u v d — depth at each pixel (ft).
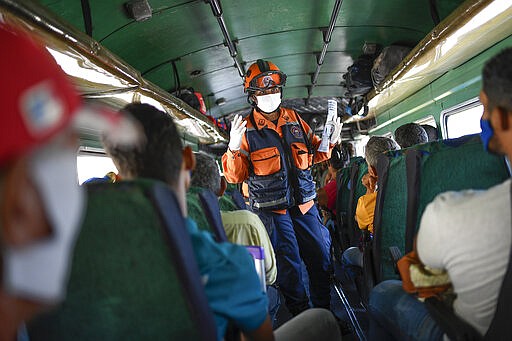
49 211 1.99
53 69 2.04
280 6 16.85
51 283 2.12
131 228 3.22
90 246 3.31
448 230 4.07
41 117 1.86
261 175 12.26
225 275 4.16
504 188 3.90
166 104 17.47
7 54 1.85
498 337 3.97
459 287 4.25
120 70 11.78
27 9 7.15
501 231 3.87
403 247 8.09
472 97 15.64
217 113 38.14
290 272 12.54
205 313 3.52
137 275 3.36
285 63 25.45
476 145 6.15
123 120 2.33
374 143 10.33
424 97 20.74
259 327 4.42
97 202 3.17
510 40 12.84
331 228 18.89
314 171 37.99
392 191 7.93
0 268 2.02
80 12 12.70
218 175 7.95
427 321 5.11
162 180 4.13
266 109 12.11
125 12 14.30
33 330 3.67
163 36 17.38
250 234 8.89
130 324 3.52
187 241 3.43
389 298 6.24
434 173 6.41
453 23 11.23
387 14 17.46
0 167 1.86
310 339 5.74
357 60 23.49
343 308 14.99
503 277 3.92
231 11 16.80
